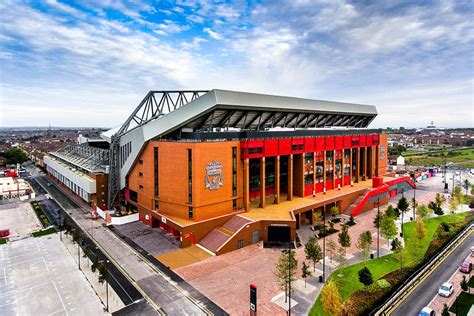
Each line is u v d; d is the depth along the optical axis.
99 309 40.62
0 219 81.81
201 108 65.44
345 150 100.25
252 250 59.53
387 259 55.28
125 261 54.75
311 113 92.88
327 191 91.94
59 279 48.84
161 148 69.69
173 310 40.03
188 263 53.75
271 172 87.88
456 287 45.69
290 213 68.44
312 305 40.78
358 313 38.53
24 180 134.50
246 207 70.81
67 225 65.81
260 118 81.88
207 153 64.31
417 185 130.25
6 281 48.47
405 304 41.25
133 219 77.75
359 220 79.62
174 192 67.12
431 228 72.31
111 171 86.50
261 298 42.62
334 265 52.78
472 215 82.44
